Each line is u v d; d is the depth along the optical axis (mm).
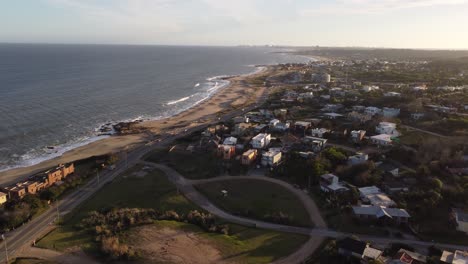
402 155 81750
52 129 118062
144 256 47906
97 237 52812
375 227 55094
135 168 84562
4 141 104125
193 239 52656
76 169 84188
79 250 49500
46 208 64312
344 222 56750
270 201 65062
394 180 70938
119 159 90750
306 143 93125
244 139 99375
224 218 60344
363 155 81250
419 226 54656
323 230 55188
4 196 66188
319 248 50188
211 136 104438
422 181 69062
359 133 95438
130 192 70812
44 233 55156
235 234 54875
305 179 72500
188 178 77312
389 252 48062
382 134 98062
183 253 48688
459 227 52844
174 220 59156
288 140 96062
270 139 99000
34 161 91000
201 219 58500
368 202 62344
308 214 60000
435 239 51562
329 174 71625
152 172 81375
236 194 68750
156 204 65750
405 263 44219
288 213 60469
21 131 113812
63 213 62531
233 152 88312
